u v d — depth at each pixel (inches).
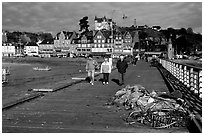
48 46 5999.0
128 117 331.6
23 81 941.8
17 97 492.4
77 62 3213.6
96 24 5073.8
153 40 5698.8
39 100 470.3
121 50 4697.3
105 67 741.3
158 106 335.6
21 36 7377.0
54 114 355.3
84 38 5123.0
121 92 472.1
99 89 630.5
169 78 840.9
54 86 675.4
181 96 411.5
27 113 360.2
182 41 5561.0
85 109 388.8
